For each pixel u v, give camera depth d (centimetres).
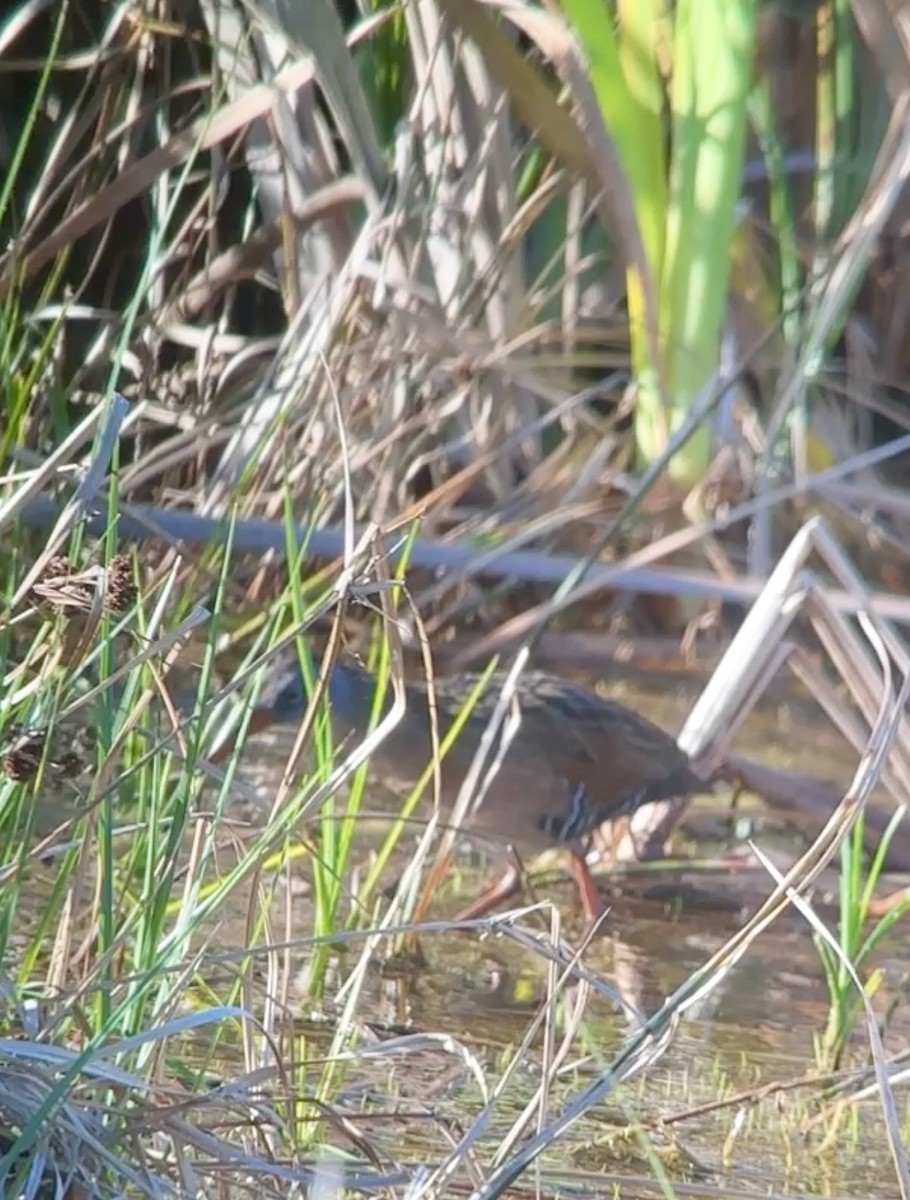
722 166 1230
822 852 731
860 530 1303
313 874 842
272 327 1259
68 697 662
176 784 701
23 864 545
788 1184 627
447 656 1164
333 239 1184
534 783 1002
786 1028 791
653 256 1243
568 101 1199
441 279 1200
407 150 1096
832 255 1228
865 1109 708
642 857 1031
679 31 1225
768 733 1166
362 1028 693
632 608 1292
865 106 1380
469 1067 616
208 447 1109
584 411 1268
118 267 1139
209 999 701
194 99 1139
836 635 957
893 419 1348
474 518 1227
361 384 1126
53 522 816
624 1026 770
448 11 1041
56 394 953
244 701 659
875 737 643
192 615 543
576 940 891
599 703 1020
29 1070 509
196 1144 520
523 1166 517
